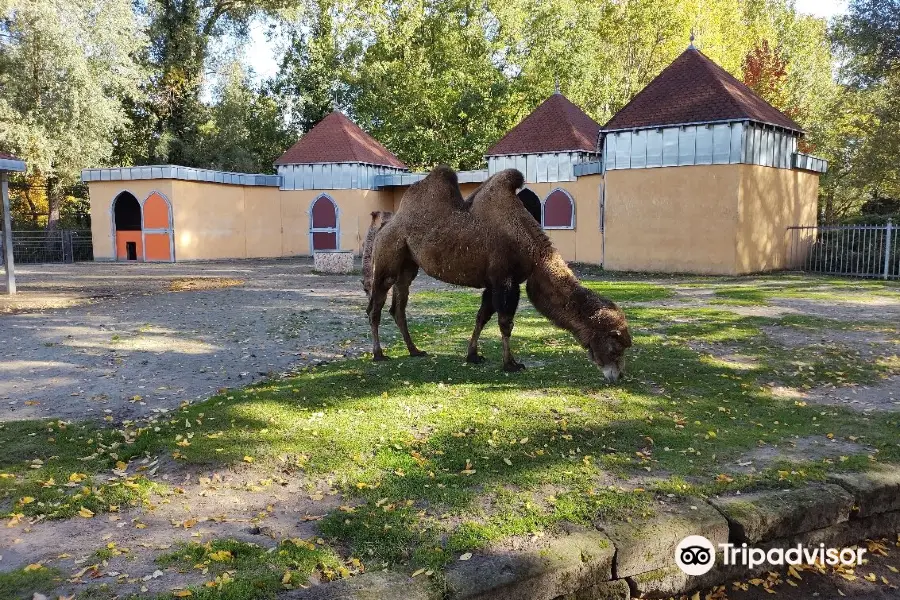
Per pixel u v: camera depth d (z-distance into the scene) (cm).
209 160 3722
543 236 633
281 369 746
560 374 689
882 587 369
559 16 3709
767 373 715
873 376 707
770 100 3891
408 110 3797
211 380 690
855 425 535
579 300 606
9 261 1452
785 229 2158
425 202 705
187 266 2512
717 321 1066
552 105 2705
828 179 3444
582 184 2444
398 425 519
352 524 355
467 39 3706
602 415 547
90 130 3011
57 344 888
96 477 422
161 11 3572
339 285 1741
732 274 1950
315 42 3953
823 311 1199
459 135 3738
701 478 422
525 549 327
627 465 442
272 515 373
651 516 363
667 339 905
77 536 343
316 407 566
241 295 1505
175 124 3819
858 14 2562
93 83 2941
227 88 3750
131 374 715
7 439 488
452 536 339
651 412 559
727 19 4553
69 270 2325
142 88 3669
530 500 384
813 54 4359
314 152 3116
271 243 3142
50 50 2811
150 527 355
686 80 2077
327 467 436
